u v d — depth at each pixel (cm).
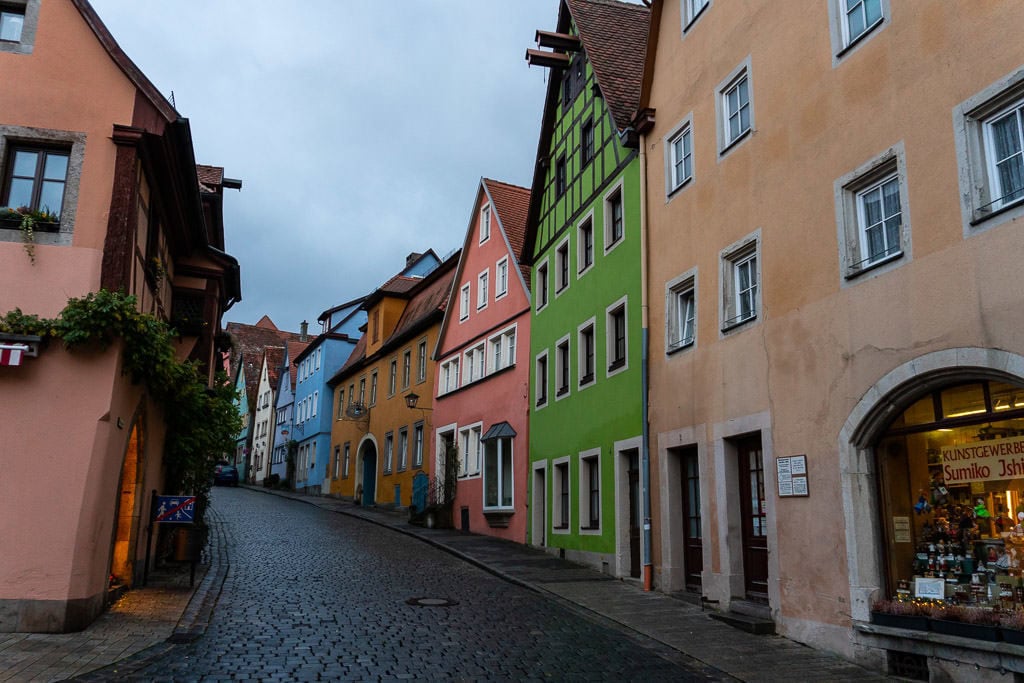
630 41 1939
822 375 1014
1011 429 802
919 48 910
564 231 2002
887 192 966
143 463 1248
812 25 1099
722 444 1218
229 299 1753
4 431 982
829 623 958
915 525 900
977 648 762
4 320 991
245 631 991
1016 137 805
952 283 836
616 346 1670
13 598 943
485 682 791
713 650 960
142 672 782
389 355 3519
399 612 1147
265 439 5794
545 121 2152
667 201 1461
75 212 1059
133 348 1054
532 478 2069
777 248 1129
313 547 1908
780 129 1148
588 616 1166
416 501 2862
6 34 1102
